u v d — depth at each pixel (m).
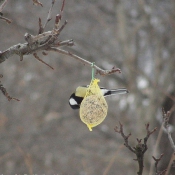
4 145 17.33
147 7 14.57
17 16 16.02
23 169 16.78
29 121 18.19
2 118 17.06
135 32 14.22
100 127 17.44
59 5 16.64
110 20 16.58
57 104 18.42
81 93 7.71
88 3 16.58
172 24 14.21
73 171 17.59
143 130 14.08
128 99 15.50
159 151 14.09
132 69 14.00
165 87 13.97
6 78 18.61
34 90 18.55
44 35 4.61
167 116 5.62
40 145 18.08
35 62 18.30
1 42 16.41
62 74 18.42
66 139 18.27
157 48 14.46
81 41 16.05
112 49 16.91
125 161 14.95
